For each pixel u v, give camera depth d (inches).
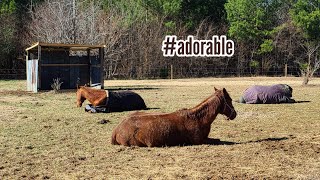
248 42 1967.3
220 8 2055.9
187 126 361.4
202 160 315.0
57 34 1521.9
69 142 383.6
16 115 567.5
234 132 436.5
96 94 607.5
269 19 1973.4
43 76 1091.9
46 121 512.4
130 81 1518.2
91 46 1003.3
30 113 589.3
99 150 348.5
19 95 895.7
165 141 356.5
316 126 477.4
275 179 268.5
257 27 1957.4
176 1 1907.0
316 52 1834.4
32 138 403.9
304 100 765.3
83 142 382.9
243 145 368.2
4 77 1716.3
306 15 1877.5
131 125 361.4
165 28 1891.0
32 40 1663.4
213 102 366.6
